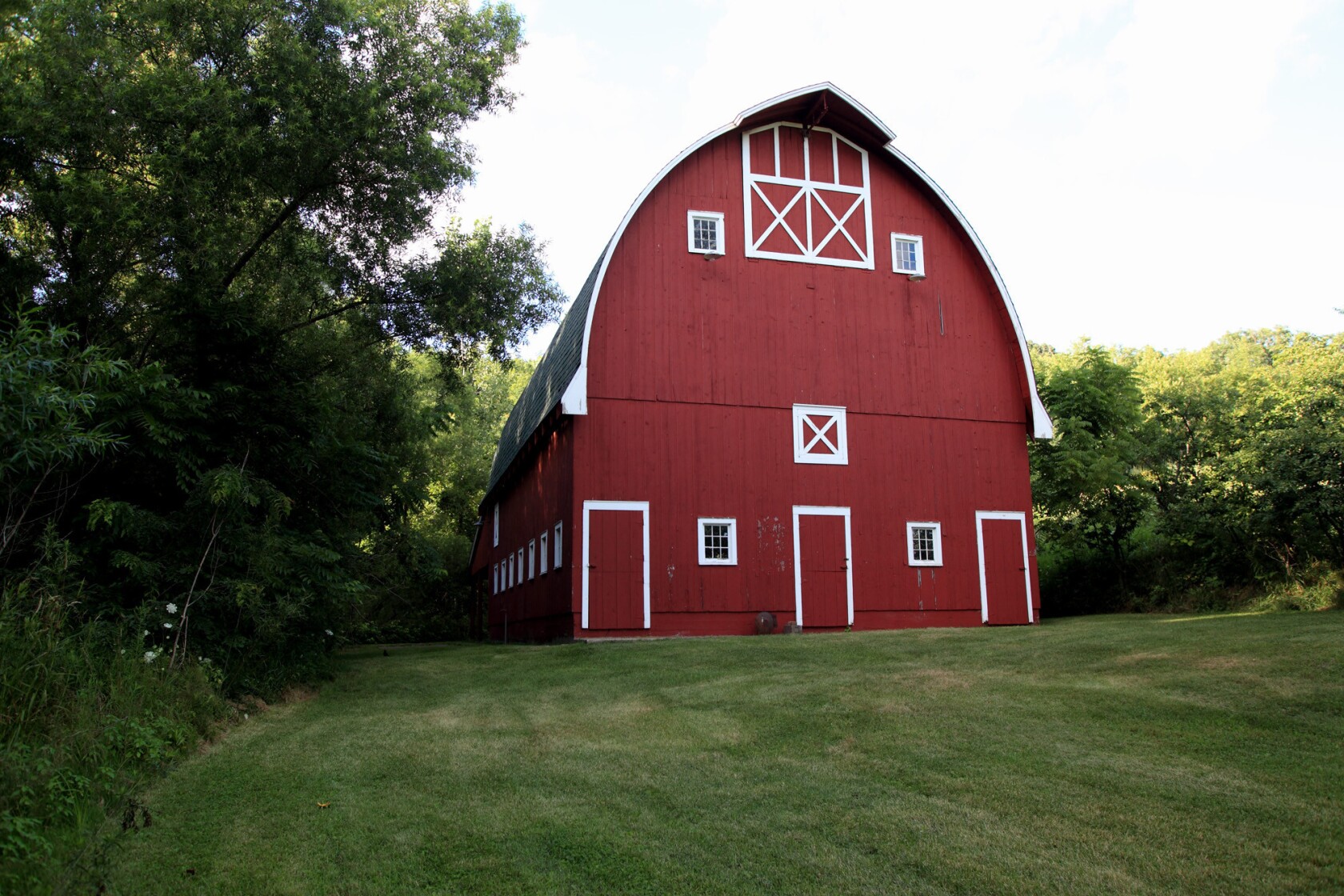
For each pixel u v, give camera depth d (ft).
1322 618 41.19
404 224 62.23
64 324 45.88
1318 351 83.71
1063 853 17.95
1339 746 22.97
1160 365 101.71
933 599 68.49
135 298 51.42
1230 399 94.63
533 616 79.87
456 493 142.92
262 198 58.44
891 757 25.20
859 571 67.10
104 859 17.49
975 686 33.14
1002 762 24.03
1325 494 62.80
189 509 35.40
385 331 68.23
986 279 74.54
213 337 39.27
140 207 49.01
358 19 57.31
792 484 66.90
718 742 27.96
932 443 70.85
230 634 35.78
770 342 68.44
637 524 63.21
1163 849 17.90
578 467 62.85
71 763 21.04
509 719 32.91
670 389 65.62
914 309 72.49
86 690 24.47
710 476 65.26
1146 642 38.01
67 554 29.09
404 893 16.94
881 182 73.61
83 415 32.12
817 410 68.54
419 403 100.99
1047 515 95.35
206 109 50.60
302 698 38.52
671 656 47.60
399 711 35.17
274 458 40.34
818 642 50.14
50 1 47.91
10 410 24.30
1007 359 74.18
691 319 67.05
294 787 23.59
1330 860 16.92
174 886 17.16
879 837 19.20
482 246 69.00
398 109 59.62
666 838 19.52
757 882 17.20
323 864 18.30
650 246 67.21
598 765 25.66
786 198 70.95
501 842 19.48
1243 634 36.91
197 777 24.32
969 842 18.71
